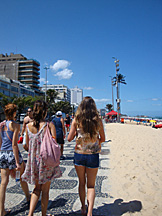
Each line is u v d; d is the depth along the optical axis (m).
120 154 6.84
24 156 6.62
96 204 3.09
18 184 4.04
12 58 99.75
